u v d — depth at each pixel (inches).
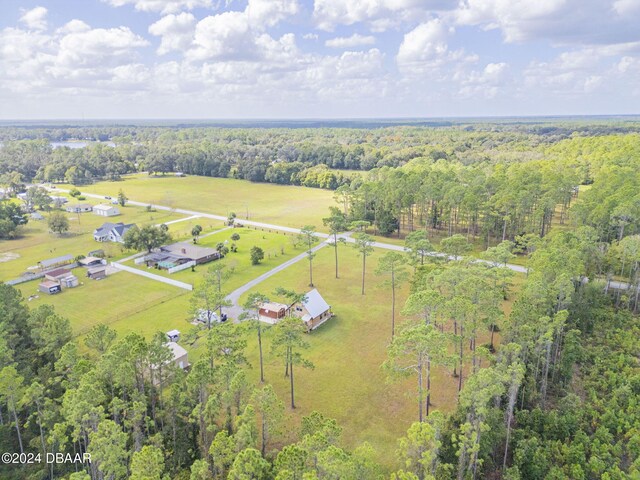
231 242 4128.9
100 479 1258.0
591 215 3029.0
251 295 1909.4
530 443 1406.3
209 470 1328.7
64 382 1529.3
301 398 1795.0
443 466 1224.8
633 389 1715.1
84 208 5570.9
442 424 1379.2
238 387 1396.4
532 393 1647.4
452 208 3961.6
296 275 3250.5
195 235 4266.7
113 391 1491.1
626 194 3004.4
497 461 1445.6
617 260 2608.3
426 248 2630.4
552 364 1828.2
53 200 5821.9
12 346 1856.5
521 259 3348.9
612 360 1897.1
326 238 4239.7
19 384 1414.9
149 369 1638.8
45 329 1827.0
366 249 2928.2
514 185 3651.6
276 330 1793.8
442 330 2043.6
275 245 4050.2
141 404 1352.1
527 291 1910.7
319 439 1135.6
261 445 1469.0
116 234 4306.1
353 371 1984.5
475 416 1358.3
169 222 5059.1
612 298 2477.9
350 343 2240.4
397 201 4114.2
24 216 4845.0
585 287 2336.4
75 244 4217.5
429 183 4033.0
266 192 6820.9
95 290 3009.4
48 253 3934.5
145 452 1131.3
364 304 2723.9
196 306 2134.6
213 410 1360.7
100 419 1293.1
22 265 3590.1
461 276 1876.2
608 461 1390.3
